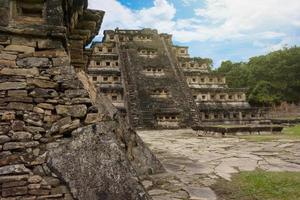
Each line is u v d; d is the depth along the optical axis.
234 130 17.91
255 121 33.88
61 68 4.31
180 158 9.70
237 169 7.49
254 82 58.84
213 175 6.90
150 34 43.69
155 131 26.20
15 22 4.29
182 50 43.66
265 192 5.32
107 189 3.81
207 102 36.56
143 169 6.99
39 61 4.26
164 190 5.70
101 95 6.50
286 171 6.95
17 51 4.21
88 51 8.49
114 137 4.21
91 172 3.87
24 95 4.06
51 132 4.03
